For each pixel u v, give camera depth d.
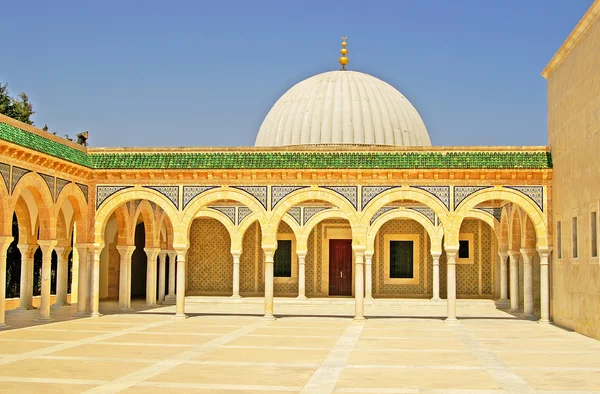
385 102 34.25
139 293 36.06
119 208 25.05
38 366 13.20
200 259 33.69
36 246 25.62
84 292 23.48
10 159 18.77
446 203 21.97
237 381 11.80
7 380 11.77
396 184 22.11
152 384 11.48
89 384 11.45
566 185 20.34
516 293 26.34
